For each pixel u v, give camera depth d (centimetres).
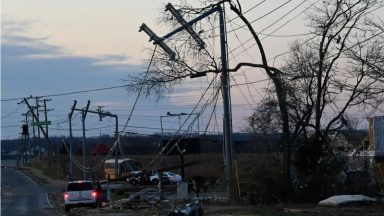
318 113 3203
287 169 3094
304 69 3253
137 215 2766
